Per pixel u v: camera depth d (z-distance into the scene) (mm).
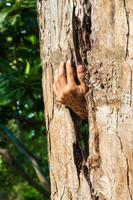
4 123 8859
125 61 3258
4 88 7199
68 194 3805
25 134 11656
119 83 3291
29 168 12648
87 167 3594
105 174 3371
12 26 7840
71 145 3799
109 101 3348
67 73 3668
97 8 3412
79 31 3590
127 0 3254
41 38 4164
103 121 3383
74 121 3803
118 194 3293
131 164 3234
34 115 8672
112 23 3326
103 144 3385
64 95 3678
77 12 3605
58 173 3920
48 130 4066
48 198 9969
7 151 9984
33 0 7445
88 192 3582
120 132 3283
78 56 3635
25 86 7203
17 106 8383
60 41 3848
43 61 4137
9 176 14469
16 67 8664
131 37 3240
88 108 3510
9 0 7723
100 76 3402
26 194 14633
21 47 8656
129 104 3242
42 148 12953
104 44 3373
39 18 4184
